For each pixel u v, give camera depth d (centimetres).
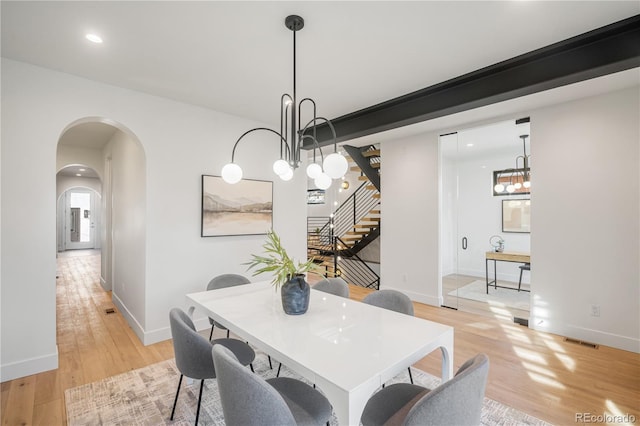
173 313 192
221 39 218
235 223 374
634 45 198
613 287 313
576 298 334
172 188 330
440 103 297
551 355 295
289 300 202
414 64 251
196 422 185
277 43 223
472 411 116
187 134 340
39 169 258
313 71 264
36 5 181
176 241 333
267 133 411
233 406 122
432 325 186
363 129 365
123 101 299
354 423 117
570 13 188
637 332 300
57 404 217
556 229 347
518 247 540
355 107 345
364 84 288
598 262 321
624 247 307
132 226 364
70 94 272
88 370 264
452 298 482
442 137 462
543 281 356
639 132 300
